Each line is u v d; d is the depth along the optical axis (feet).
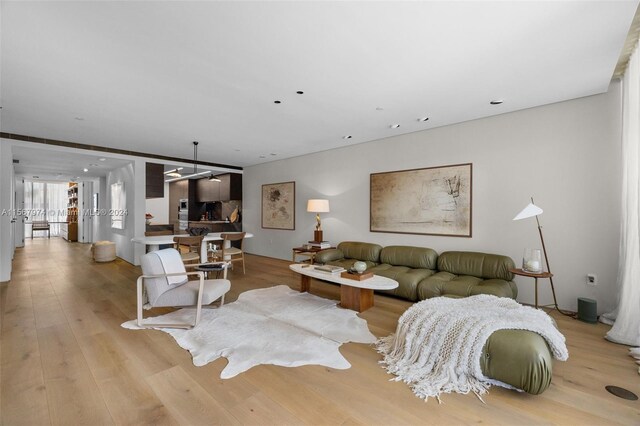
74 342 8.44
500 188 12.52
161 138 16.07
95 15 5.98
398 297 12.82
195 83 9.23
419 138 14.93
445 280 11.61
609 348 8.14
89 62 7.89
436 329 7.18
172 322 9.82
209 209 31.14
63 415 5.51
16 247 27.81
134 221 19.38
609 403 5.87
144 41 6.94
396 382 6.63
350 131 14.97
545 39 7.00
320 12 5.96
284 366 7.26
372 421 5.42
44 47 7.14
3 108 11.26
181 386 6.43
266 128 14.30
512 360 6.04
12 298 12.45
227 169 25.29
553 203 11.31
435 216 14.39
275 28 6.48
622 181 9.43
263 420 5.44
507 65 8.27
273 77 8.87
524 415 5.55
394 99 10.73
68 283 14.92
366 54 7.61
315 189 20.21
